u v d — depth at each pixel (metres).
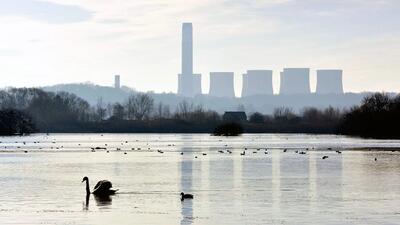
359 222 71.12
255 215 75.69
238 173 131.62
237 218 73.81
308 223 70.69
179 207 81.94
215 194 94.81
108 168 146.75
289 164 158.00
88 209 80.56
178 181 114.69
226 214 76.44
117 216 75.31
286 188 102.12
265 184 108.62
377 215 75.25
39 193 96.50
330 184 107.88
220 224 70.31
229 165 155.25
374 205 82.75
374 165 152.88
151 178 120.88
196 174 129.50
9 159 182.38
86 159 181.50
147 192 97.62
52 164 160.75
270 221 71.94
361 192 96.12
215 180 116.25
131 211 78.94
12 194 95.25
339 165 153.50
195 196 92.56
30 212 78.19
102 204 84.81
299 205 83.00
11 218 74.00
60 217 74.75
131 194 95.25
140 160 175.88
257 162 165.88
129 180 116.88
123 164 159.75
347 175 125.50
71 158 186.38
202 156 194.50
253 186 105.50
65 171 138.38
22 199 89.69
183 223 71.00
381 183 109.19
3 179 119.56
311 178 119.50
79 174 130.50
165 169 143.00
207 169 142.50
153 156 195.50
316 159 177.50
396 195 92.44
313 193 95.25
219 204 84.25
